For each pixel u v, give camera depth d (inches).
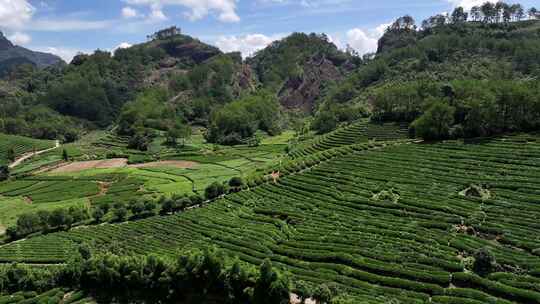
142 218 4608.8
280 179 4736.7
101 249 3580.2
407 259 2684.5
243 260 3026.6
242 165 6565.0
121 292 2721.5
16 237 4466.0
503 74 7455.7
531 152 4010.8
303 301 2346.2
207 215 4165.8
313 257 2901.1
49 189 5969.5
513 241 2728.8
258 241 3287.4
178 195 4827.8
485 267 2486.5
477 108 4749.0
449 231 3002.0
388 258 2714.1
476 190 3521.2
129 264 2711.6
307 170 4877.0
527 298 2188.7
